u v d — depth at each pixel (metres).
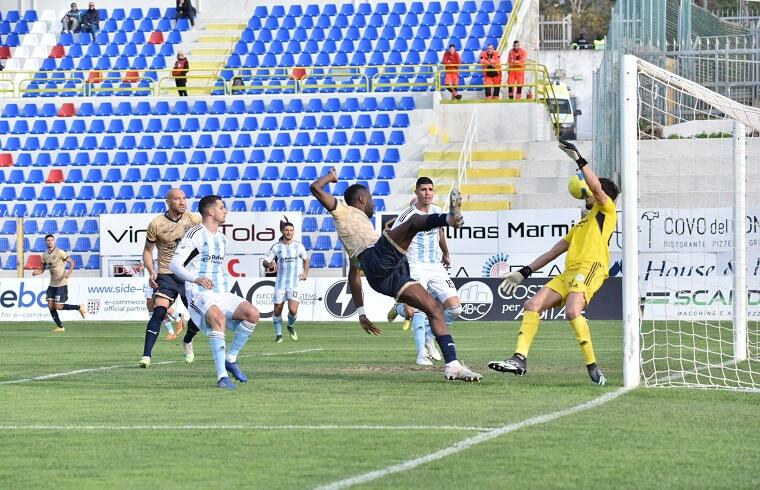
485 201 73.69
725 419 19.98
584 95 132.75
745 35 73.06
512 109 79.62
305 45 93.12
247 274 63.62
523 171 75.81
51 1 99.94
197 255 26.56
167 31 95.88
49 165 82.50
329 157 79.44
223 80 85.94
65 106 86.31
